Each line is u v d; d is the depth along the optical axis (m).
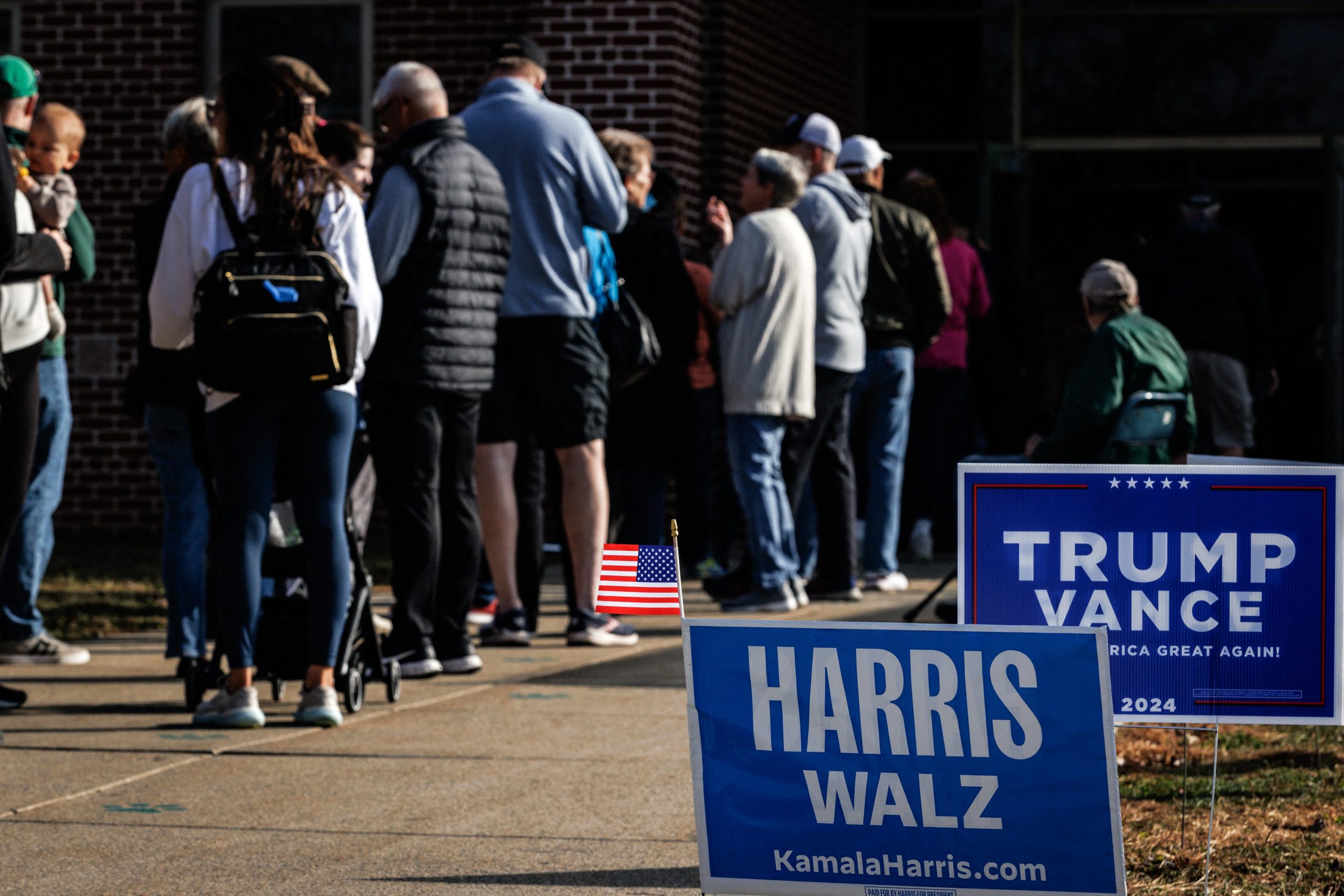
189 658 7.50
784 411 10.77
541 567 9.91
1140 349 8.24
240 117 6.97
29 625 9.00
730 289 10.76
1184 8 18.92
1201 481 4.65
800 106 17.38
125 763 6.45
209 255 6.86
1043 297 15.03
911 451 14.30
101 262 16.39
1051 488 4.69
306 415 7.02
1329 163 15.87
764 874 3.75
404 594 8.44
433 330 8.23
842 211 11.34
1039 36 19.08
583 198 9.30
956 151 19.11
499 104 9.30
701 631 3.77
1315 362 18.55
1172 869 4.85
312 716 7.15
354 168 8.71
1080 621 4.68
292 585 7.57
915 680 3.70
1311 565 4.62
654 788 6.05
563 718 7.41
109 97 16.42
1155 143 19.02
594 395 9.39
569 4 14.73
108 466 16.39
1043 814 3.66
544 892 4.79
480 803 5.83
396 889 4.81
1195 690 4.65
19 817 5.62
